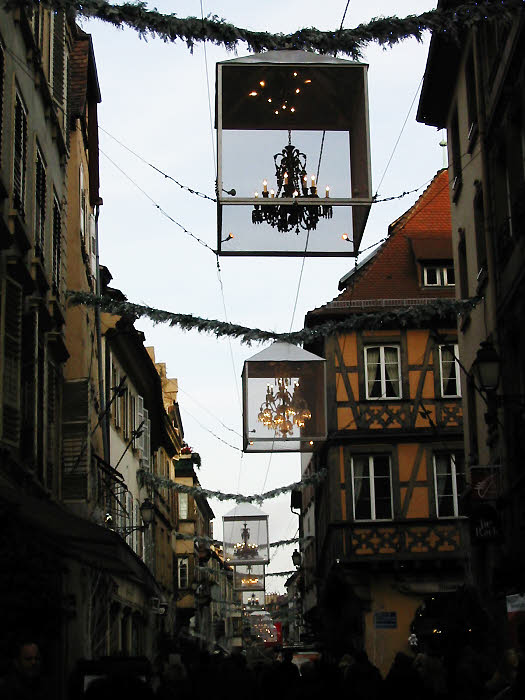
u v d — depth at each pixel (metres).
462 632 18.73
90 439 20.73
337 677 10.26
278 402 20.84
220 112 12.48
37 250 16.88
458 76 23.66
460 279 24.17
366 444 31.52
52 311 18.36
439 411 31.78
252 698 12.05
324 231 12.80
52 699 17.23
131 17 9.31
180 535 42.47
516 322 18.28
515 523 18.00
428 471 31.33
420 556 30.59
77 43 23.86
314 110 12.55
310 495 42.78
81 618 19.67
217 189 12.45
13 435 13.84
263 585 43.72
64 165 20.69
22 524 12.54
